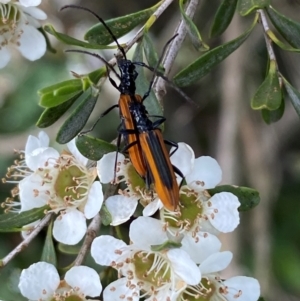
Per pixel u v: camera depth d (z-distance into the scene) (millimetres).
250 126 249
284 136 264
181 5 175
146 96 172
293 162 270
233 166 242
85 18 273
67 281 172
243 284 174
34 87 276
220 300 173
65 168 176
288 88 178
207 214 172
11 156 269
